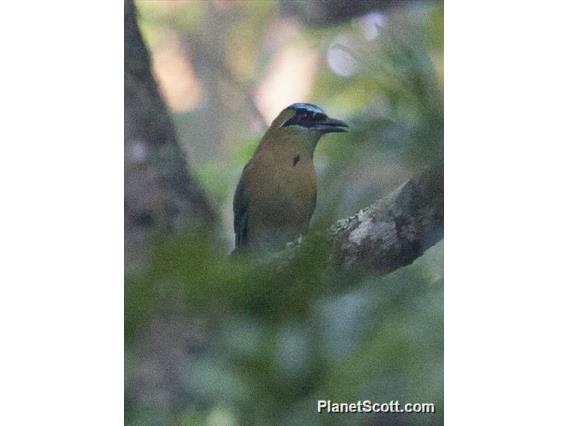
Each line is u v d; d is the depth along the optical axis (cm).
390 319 377
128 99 582
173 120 615
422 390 374
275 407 350
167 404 402
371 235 511
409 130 516
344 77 564
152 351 383
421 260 516
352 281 391
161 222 549
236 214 586
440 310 404
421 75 521
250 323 350
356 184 531
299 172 573
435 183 520
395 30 543
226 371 350
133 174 562
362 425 359
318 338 353
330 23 586
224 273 345
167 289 349
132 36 602
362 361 354
